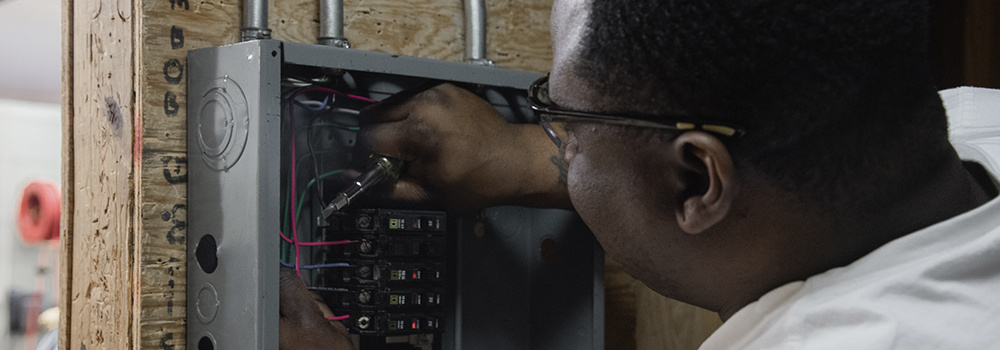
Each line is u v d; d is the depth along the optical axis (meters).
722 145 0.46
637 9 0.48
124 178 0.90
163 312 0.88
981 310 0.41
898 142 0.45
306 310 0.87
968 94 0.71
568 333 1.18
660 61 0.47
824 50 0.43
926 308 0.42
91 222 0.97
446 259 1.11
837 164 0.45
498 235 1.17
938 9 1.69
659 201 0.51
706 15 0.45
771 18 0.44
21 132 3.21
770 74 0.44
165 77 0.89
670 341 1.38
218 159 0.84
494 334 1.16
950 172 0.49
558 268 1.21
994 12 1.65
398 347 1.10
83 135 0.99
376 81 0.97
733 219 0.49
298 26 1.01
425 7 1.13
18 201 3.09
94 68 0.96
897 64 0.44
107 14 0.93
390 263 0.98
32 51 2.84
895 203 0.46
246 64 0.80
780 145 0.45
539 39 1.27
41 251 3.19
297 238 0.95
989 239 0.43
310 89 0.91
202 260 0.87
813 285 0.48
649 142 0.50
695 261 0.52
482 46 1.14
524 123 1.10
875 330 0.42
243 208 0.80
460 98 0.92
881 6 0.44
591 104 0.52
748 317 0.51
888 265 0.45
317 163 0.97
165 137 0.89
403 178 0.96
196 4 0.92
